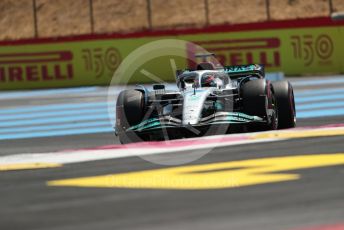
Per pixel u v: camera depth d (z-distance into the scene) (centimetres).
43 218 1806
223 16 14925
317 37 10300
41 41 10694
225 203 1877
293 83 8850
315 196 1911
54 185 2325
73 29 15350
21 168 2830
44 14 15950
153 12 15362
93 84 10606
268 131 3556
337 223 1609
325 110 5541
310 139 3147
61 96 8875
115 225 1689
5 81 10725
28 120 6241
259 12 14900
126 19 15288
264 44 10369
